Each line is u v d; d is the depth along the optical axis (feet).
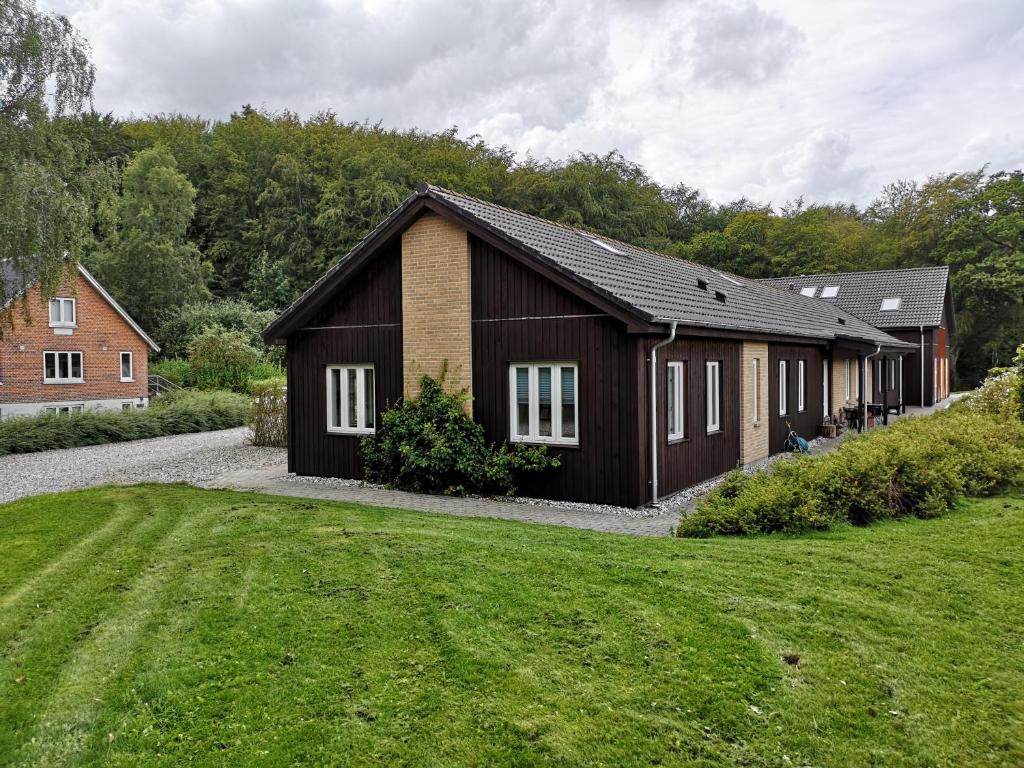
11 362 84.89
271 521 28.30
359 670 14.58
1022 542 22.39
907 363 100.68
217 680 14.33
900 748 11.87
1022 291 126.52
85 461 55.77
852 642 15.47
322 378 43.88
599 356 34.12
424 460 36.55
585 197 152.97
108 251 133.90
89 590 20.16
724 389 43.11
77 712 13.25
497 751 11.83
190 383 111.86
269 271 148.36
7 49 48.80
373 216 149.48
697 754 11.75
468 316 38.09
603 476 34.19
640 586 18.95
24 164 47.32
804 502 26.03
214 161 168.04
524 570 20.54
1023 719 12.66
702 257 165.07
